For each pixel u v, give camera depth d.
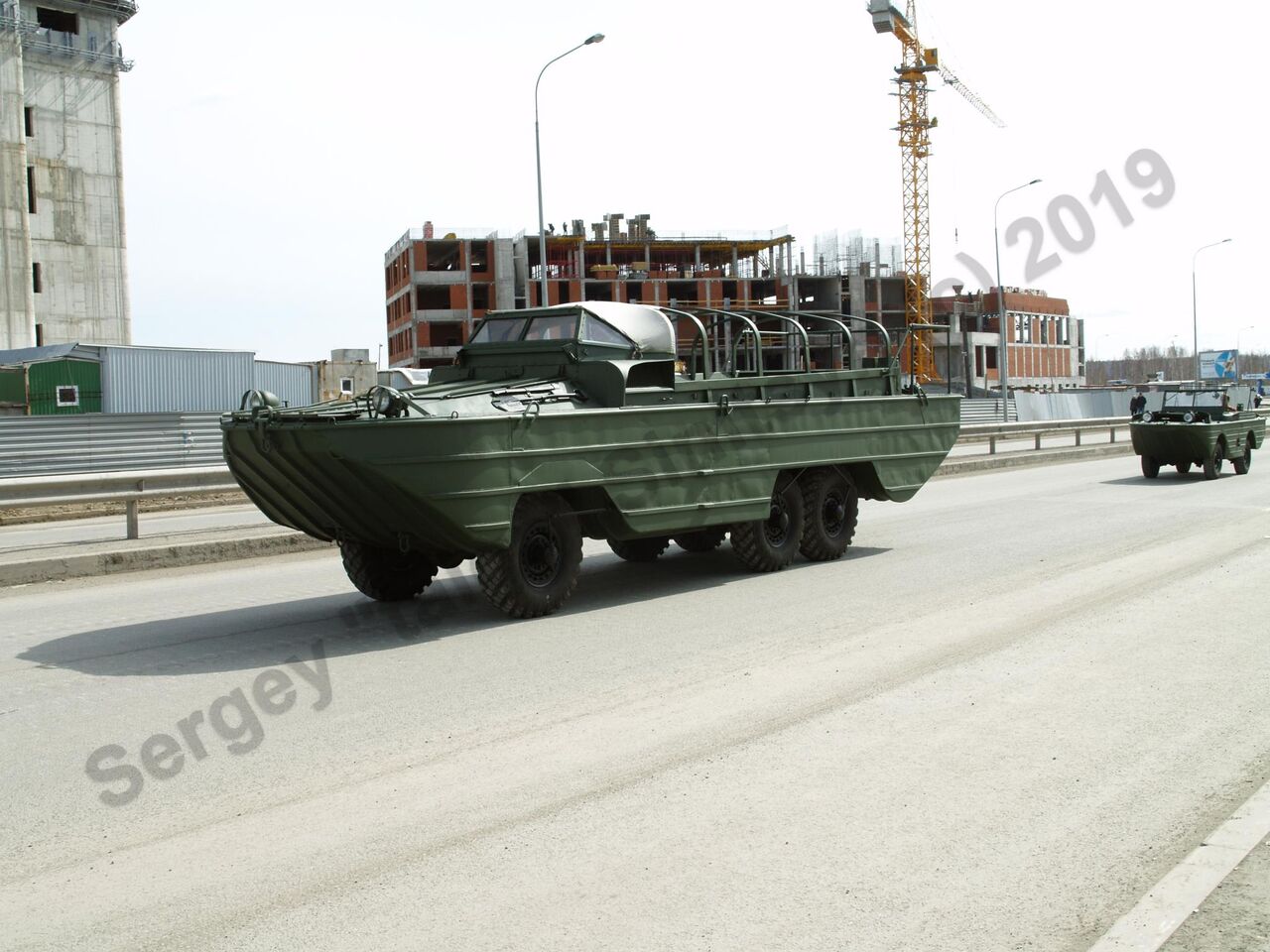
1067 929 3.57
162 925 3.74
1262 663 6.81
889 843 4.26
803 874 4.01
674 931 3.62
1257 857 3.99
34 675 7.28
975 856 4.13
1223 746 5.30
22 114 53.00
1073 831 4.33
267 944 3.59
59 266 56.38
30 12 55.09
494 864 4.16
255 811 4.77
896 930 3.59
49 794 5.02
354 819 4.64
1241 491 18.25
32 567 11.38
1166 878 3.85
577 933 3.62
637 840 4.34
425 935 3.63
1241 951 3.33
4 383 29.41
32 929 3.73
